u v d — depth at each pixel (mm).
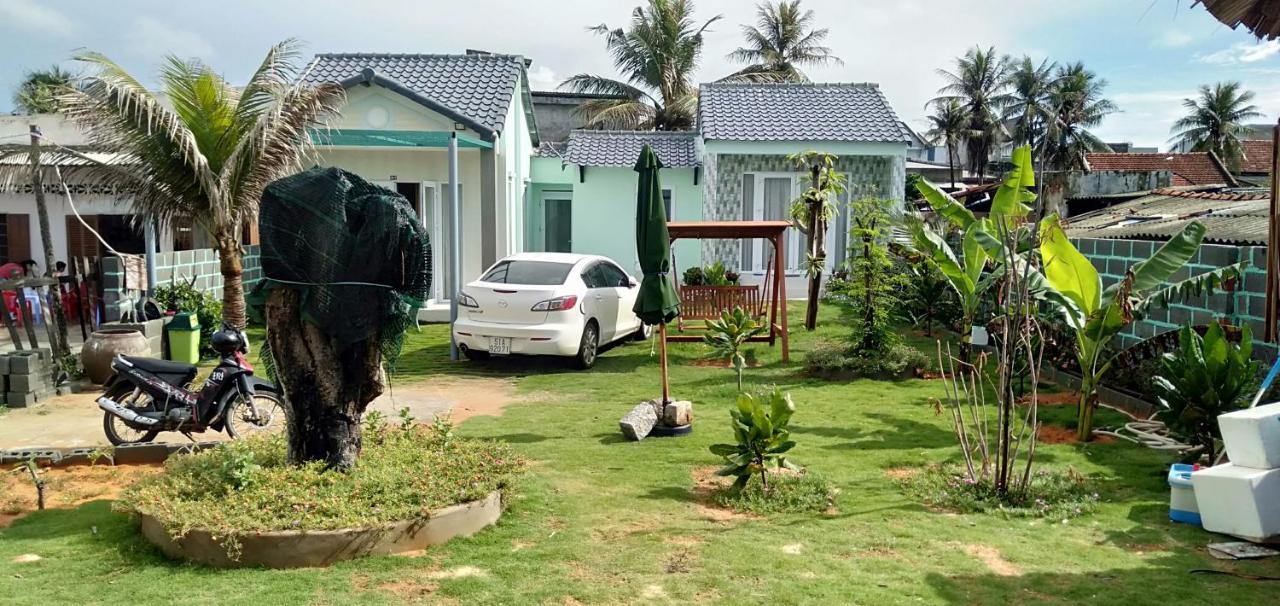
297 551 5184
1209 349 6996
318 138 14047
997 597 4703
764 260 20094
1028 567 5133
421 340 15141
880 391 10758
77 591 4793
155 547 5500
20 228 17859
